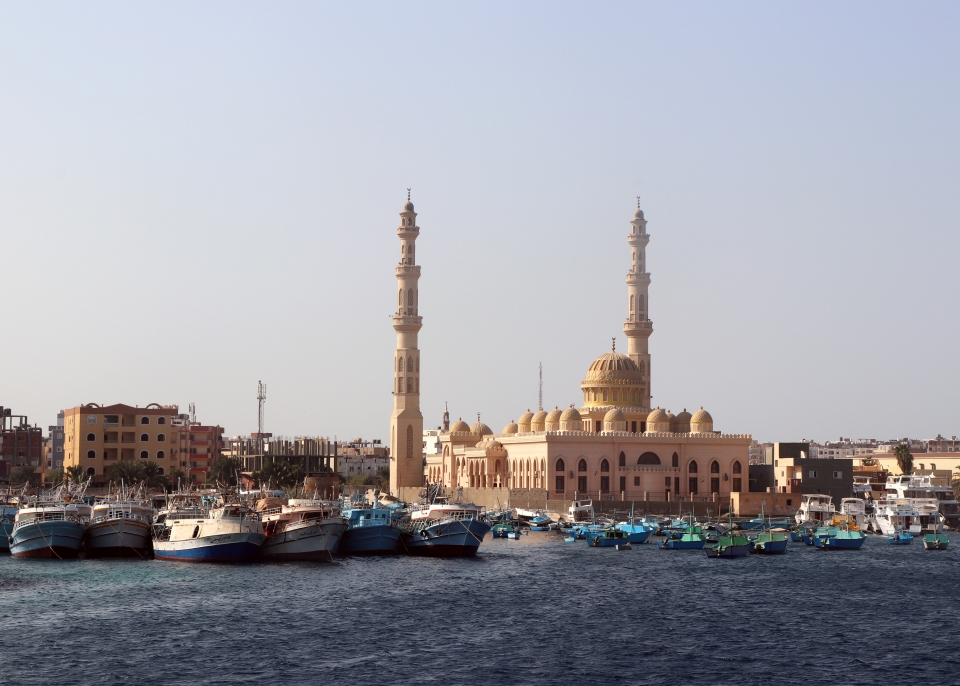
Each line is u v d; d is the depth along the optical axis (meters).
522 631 110.88
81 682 88.69
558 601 130.25
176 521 164.50
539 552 193.25
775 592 140.25
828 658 100.25
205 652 98.75
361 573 151.38
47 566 155.25
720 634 110.56
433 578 148.12
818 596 136.88
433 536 178.00
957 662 99.12
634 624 115.56
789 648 104.25
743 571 164.25
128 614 115.50
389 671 93.31
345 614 117.94
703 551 198.75
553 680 91.44
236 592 131.00
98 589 132.12
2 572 147.62
